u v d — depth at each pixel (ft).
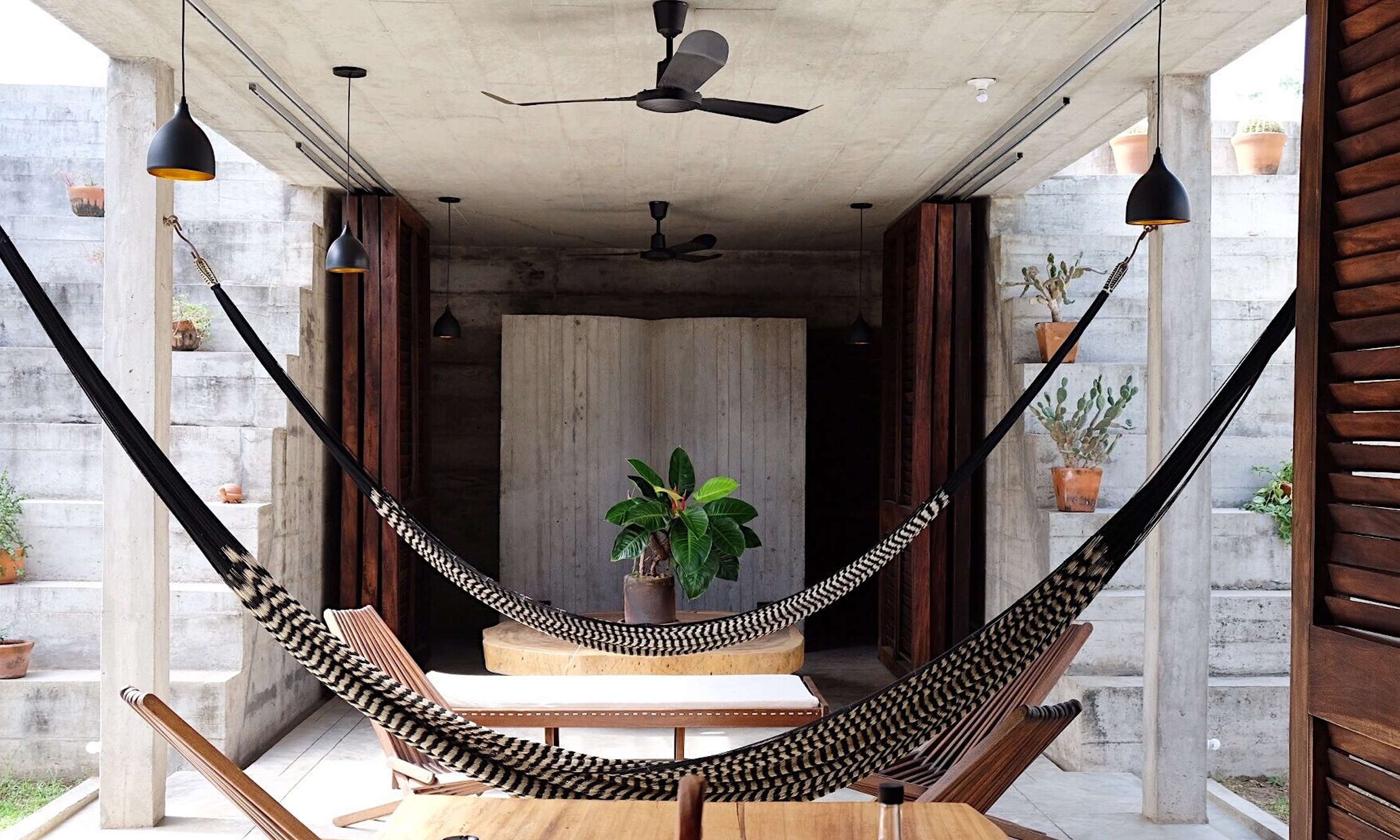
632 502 20.02
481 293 29.91
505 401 26.71
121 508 13.87
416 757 12.84
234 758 16.89
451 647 27.81
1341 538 6.03
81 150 24.77
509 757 8.18
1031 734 8.64
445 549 14.14
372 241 22.30
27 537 18.72
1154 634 14.44
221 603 17.34
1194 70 14.26
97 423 20.03
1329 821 6.04
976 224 22.80
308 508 20.99
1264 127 23.63
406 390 23.26
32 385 20.51
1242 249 22.63
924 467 22.00
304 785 16.06
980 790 8.80
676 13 12.04
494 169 20.35
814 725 8.41
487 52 13.91
